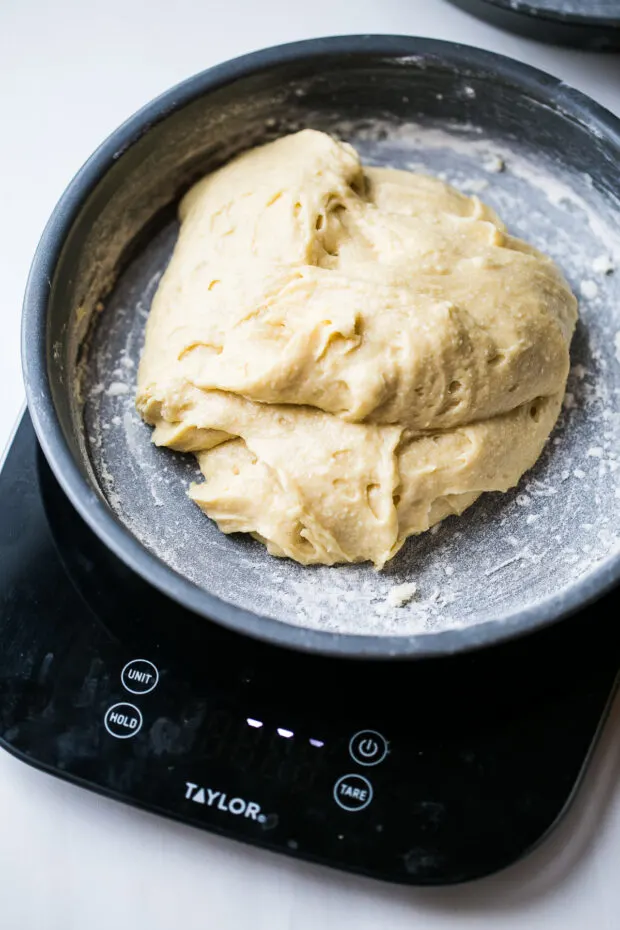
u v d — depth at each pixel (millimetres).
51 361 506
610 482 541
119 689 490
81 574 513
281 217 545
